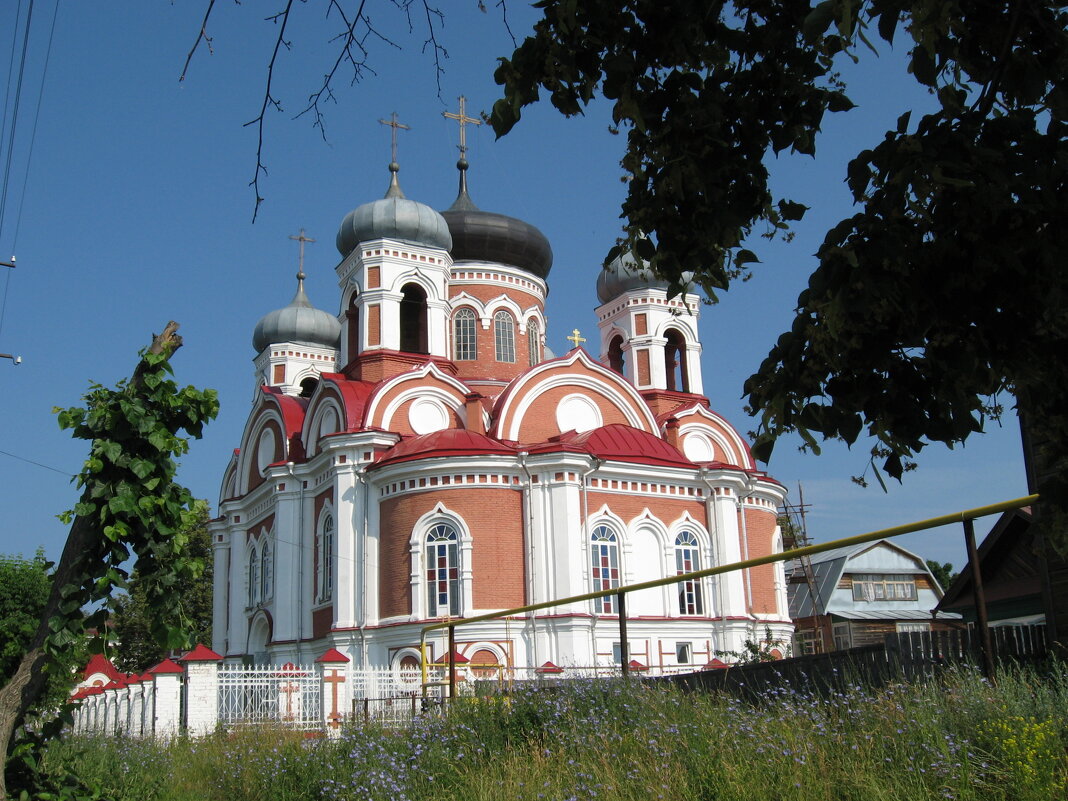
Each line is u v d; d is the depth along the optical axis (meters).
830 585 57.00
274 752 16.23
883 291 4.81
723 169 5.80
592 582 34.47
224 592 45.66
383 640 33.62
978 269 4.83
